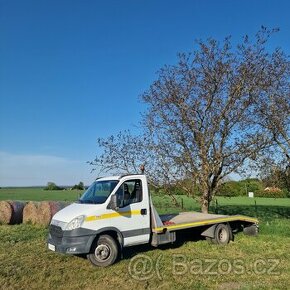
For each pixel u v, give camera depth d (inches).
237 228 527.5
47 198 1466.5
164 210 690.2
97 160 599.8
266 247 438.6
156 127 596.7
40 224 649.0
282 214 884.6
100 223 363.6
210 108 580.4
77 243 349.7
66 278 313.7
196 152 581.3
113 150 600.1
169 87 591.5
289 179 619.8
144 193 406.0
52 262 367.6
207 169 574.9
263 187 650.8
